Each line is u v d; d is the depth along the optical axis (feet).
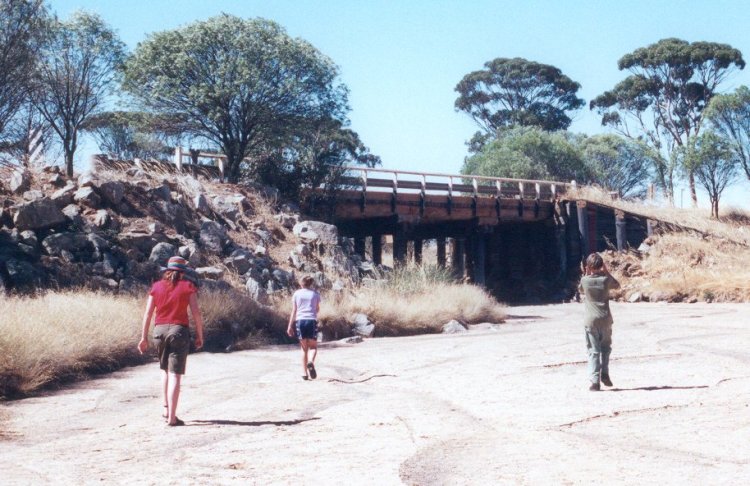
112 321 46.44
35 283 54.75
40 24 66.69
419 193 104.32
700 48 195.42
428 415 25.05
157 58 85.25
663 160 187.52
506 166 172.35
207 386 34.94
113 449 20.97
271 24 88.89
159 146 113.60
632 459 17.92
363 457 19.06
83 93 76.79
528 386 30.81
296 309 36.50
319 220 91.56
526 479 16.34
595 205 121.90
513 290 128.26
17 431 24.63
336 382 34.96
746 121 142.51
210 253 69.87
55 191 68.23
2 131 67.26
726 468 16.80
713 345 44.52
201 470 18.03
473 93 232.53
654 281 108.27
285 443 21.21
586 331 29.22
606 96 213.46
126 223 66.85
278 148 92.63
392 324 64.18
